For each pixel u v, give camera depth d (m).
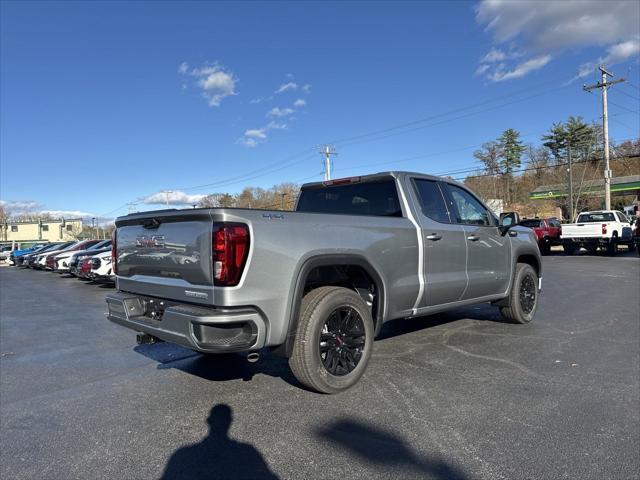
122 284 4.38
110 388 4.33
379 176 5.04
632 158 61.03
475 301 5.64
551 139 67.75
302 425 3.33
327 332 3.85
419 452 2.92
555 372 4.41
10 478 2.72
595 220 22.33
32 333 7.38
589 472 2.67
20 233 88.88
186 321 3.32
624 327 6.30
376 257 4.23
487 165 76.94
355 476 2.66
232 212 3.29
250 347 3.36
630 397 3.78
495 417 3.42
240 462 2.85
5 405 3.97
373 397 3.83
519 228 6.61
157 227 3.81
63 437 3.28
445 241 5.04
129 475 2.73
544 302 8.43
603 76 28.50
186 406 3.77
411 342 5.55
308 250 3.65
